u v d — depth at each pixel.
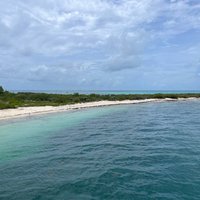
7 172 13.11
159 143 19.66
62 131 25.56
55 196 10.23
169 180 11.62
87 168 13.59
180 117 37.41
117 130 26.16
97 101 67.38
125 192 10.44
